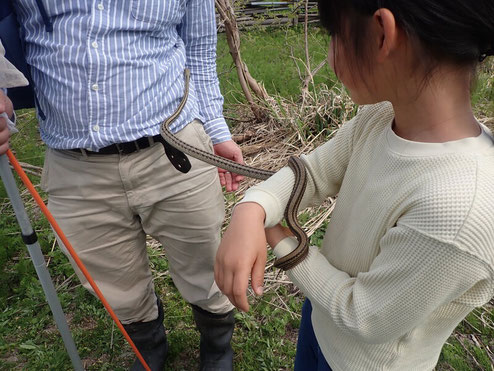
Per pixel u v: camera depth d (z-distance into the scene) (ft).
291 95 19.81
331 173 4.09
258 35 28.25
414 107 2.87
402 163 3.00
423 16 2.40
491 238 2.55
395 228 2.93
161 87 5.84
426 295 2.82
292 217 3.75
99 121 5.52
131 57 5.44
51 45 5.29
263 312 9.33
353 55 2.81
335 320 3.41
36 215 13.23
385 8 2.49
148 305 7.63
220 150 7.23
